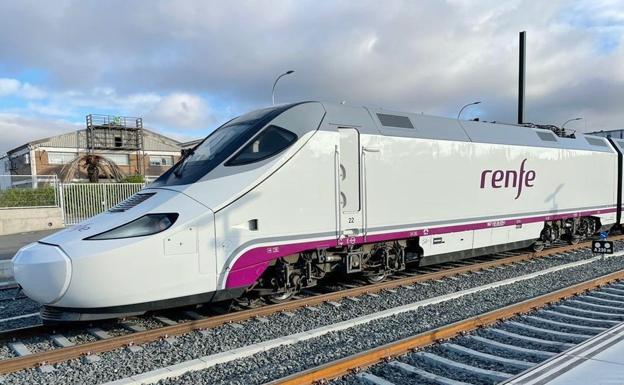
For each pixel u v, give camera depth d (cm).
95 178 3738
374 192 870
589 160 1420
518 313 709
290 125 777
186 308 800
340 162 825
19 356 561
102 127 4712
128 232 624
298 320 702
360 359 500
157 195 691
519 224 1176
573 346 540
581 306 767
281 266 770
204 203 673
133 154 4931
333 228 807
